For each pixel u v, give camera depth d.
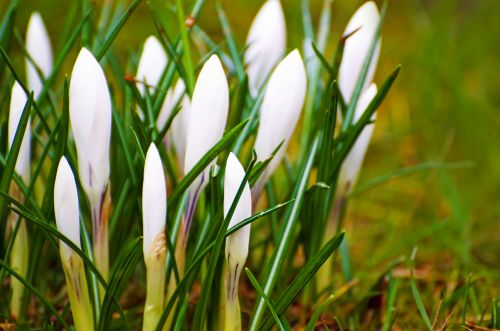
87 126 0.44
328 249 0.45
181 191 0.45
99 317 0.45
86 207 0.49
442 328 0.48
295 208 0.46
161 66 0.49
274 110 0.45
